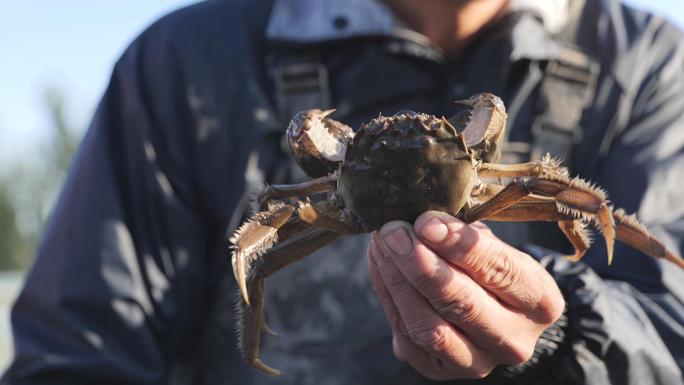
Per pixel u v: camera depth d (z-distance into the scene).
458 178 0.57
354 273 0.83
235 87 0.88
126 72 0.90
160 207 0.86
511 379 0.71
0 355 2.04
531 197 0.60
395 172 0.56
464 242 0.59
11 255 9.90
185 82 0.88
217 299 0.86
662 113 0.89
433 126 0.56
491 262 0.61
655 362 0.73
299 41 0.87
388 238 0.58
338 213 0.60
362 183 0.57
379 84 0.87
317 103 0.86
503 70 0.87
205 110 0.87
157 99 0.88
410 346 0.68
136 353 0.82
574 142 0.87
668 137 0.87
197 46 0.90
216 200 0.87
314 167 0.61
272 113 0.87
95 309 0.82
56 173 9.91
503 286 0.62
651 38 0.92
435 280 0.59
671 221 0.83
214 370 0.86
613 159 0.87
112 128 0.88
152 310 0.84
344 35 0.87
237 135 0.87
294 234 0.63
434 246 0.59
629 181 0.85
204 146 0.87
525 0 0.88
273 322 0.83
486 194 0.61
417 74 0.88
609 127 0.87
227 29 0.91
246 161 0.86
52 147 9.84
